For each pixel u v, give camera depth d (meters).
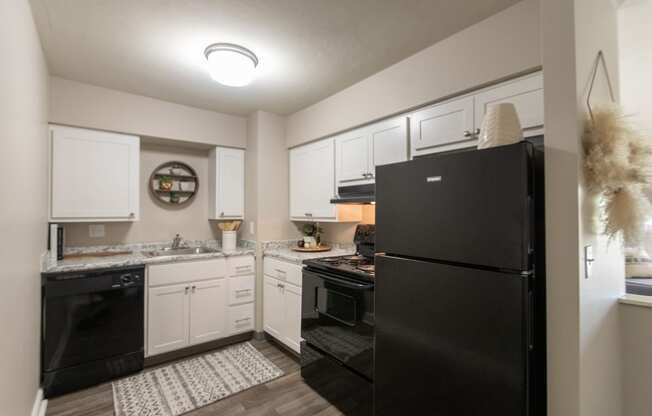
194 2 1.59
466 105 1.82
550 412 1.13
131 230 3.12
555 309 1.13
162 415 1.94
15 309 1.39
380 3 1.59
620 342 1.49
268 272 3.07
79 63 2.24
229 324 3.00
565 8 1.14
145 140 3.06
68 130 2.51
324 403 2.10
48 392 2.11
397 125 2.22
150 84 2.59
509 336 1.10
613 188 1.16
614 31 1.57
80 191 2.55
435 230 1.34
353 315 1.95
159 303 2.61
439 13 1.66
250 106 3.11
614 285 1.47
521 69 1.55
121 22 1.76
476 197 1.21
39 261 2.05
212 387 2.26
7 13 1.21
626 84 2.41
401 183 1.48
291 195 3.37
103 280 2.34
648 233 1.16
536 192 1.21
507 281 1.11
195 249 3.32
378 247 1.58
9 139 1.25
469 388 1.21
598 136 1.16
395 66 2.21
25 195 1.58
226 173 3.37
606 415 1.31
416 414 1.38
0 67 1.12
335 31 1.83
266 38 1.92
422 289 1.37
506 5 1.59
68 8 1.64
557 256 1.13
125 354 2.41
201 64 2.25
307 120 3.09
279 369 2.54
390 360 1.50
